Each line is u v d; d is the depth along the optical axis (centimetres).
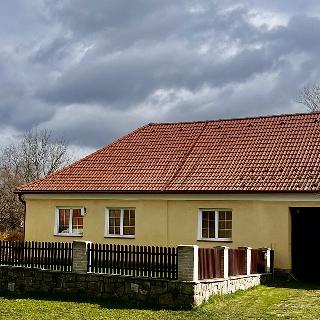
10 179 6781
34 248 2136
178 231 2672
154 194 2728
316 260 2562
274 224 2466
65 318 1655
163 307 1794
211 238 2611
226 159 2772
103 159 3111
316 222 2584
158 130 3241
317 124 2820
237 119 3086
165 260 1844
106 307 1816
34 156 7050
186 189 2639
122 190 2780
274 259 2447
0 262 2189
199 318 1633
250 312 1708
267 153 2717
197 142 2998
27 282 2114
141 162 2978
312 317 1636
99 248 1986
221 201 2586
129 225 2806
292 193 2422
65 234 2934
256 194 2498
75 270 2019
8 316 1689
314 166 2527
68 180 3000
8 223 5841
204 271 1833
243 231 2523
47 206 2992
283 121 2930
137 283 1862
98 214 2861
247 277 2114
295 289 2134
